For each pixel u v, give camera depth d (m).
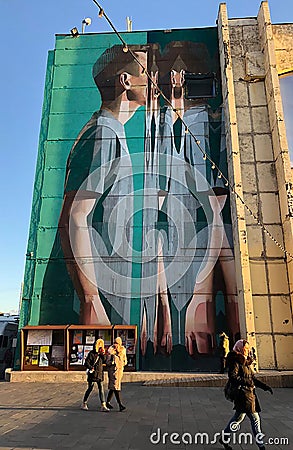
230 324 16.03
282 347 15.12
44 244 17.69
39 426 7.33
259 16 19.84
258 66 19.02
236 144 17.41
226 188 17.91
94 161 18.77
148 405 9.65
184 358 15.76
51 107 19.92
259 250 16.47
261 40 19.50
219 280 16.66
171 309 16.42
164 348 15.95
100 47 20.80
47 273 17.23
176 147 18.70
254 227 16.78
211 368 15.54
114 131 19.20
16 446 6.00
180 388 12.92
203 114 19.14
